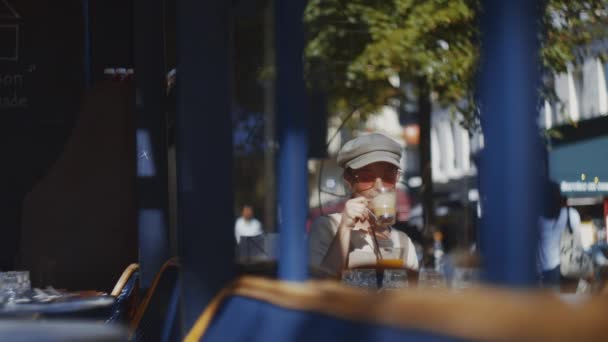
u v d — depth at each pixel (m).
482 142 1.43
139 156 5.70
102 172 7.02
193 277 2.99
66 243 6.96
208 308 2.67
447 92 10.32
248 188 18.41
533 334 1.02
